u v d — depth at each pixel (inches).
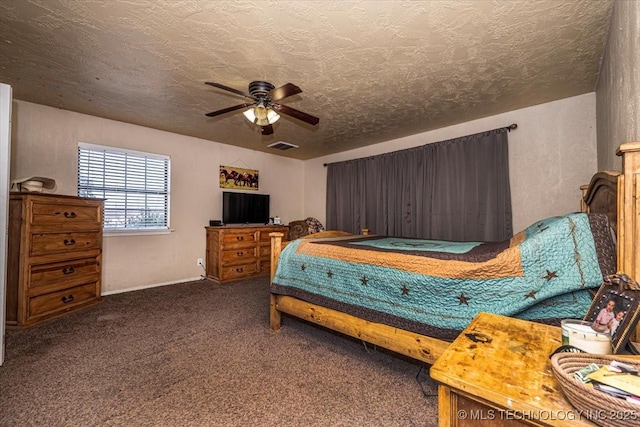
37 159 126.3
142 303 130.4
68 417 56.2
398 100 118.6
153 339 92.0
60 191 131.8
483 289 58.6
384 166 178.9
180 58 87.8
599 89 98.3
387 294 72.4
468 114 134.8
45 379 68.8
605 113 86.5
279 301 99.2
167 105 126.3
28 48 83.3
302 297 90.9
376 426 54.9
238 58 87.4
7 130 74.7
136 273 155.8
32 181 110.3
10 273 100.2
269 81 101.7
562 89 109.3
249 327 103.3
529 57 86.9
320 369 75.0
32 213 102.6
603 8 66.1
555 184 119.8
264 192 215.2
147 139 158.6
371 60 88.3
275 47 81.5
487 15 68.2
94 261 128.6
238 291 152.3
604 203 55.9
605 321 34.7
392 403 61.5
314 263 90.4
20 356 79.7
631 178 38.5
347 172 201.3
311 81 101.9
